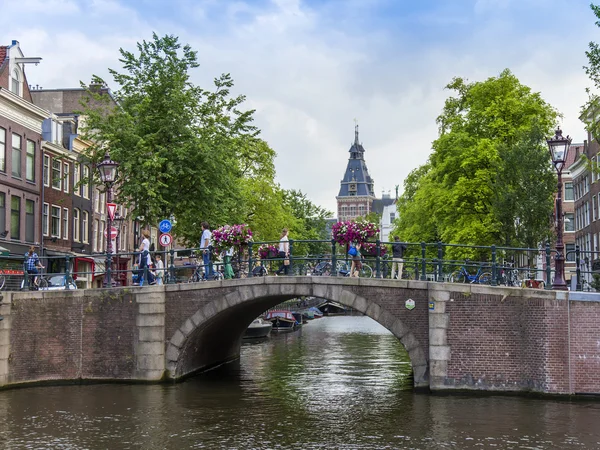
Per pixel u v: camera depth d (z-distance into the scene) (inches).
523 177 1314.0
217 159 1244.5
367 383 994.1
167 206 1221.7
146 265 987.9
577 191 2151.8
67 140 1750.7
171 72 1247.5
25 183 1497.3
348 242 917.8
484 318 843.4
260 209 1948.8
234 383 989.8
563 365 809.5
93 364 954.1
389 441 645.3
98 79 1273.4
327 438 659.4
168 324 953.5
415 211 1946.4
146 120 1224.2
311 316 2970.0
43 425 708.0
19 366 925.8
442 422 708.7
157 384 945.5
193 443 643.5
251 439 657.6
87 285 1808.6
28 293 938.7
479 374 842.2
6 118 1418.6
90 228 1867.6
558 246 832.9
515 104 1540.4
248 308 1169.4
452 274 938.1
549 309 815.7
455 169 1578.5
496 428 679.7
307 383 994.7
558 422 697.6
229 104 1321.4
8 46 1465.3
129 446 633.0
